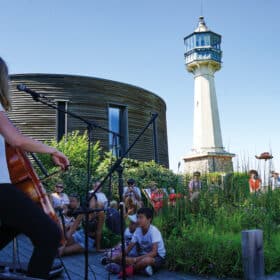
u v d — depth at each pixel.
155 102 22.64
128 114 20.33
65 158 2.07
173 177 14.95
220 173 7.89
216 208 7.13
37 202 1.95
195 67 39.09
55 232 1.86
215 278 5.05
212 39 38.38
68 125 18.45
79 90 18.92
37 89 18.41
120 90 20.17
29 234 1.83
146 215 5.34
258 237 4.93
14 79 18.39
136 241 5.45
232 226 6.58
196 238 5.52
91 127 3.42
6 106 2.04
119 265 5.21
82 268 5.52
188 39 39.16
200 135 37.28
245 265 4.87
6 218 1.83
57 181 11.84
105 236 7.17
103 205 6.98
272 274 5.29
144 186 13.75
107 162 14.20
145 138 21.12
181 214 6.69
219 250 5.18
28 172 1.97
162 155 22.91
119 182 3.59
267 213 7.11
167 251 5.55
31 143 1.93
